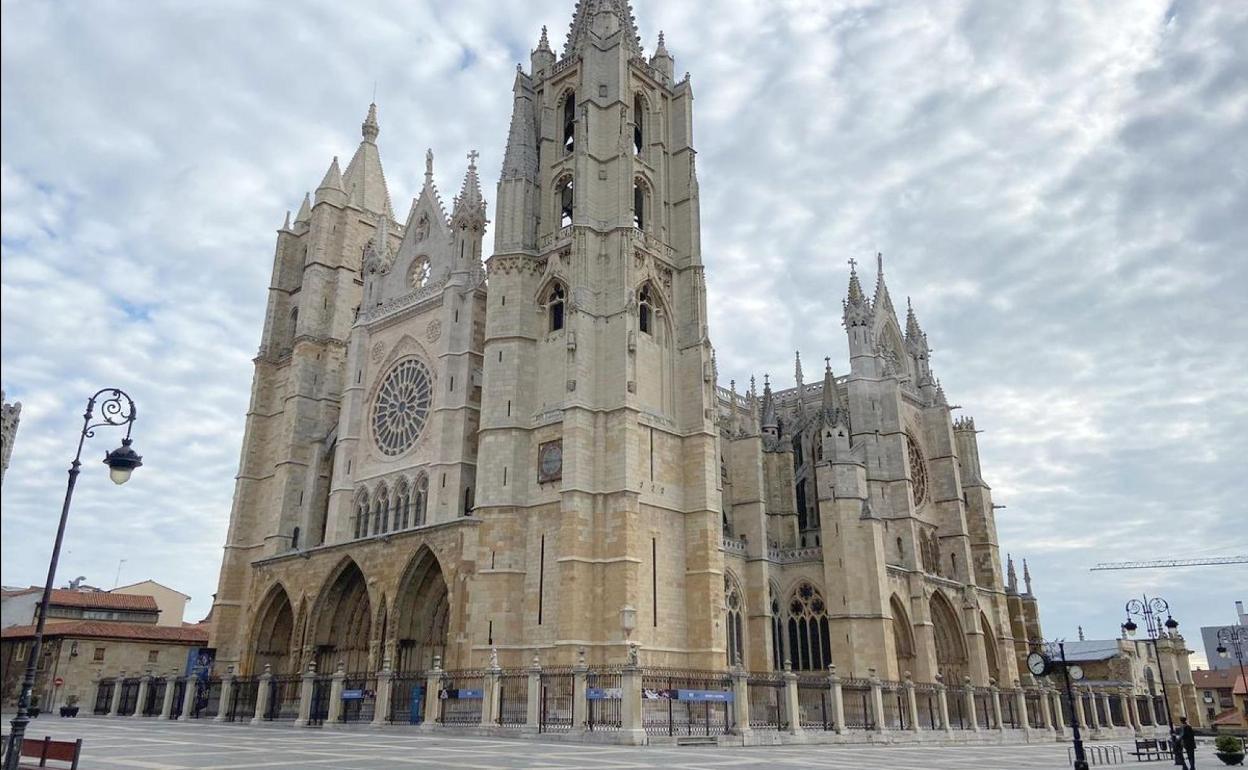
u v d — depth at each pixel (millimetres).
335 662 68125
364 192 97000
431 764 27219
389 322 77188
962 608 85812
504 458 61719
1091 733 79125
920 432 94125
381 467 73062
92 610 100688
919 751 47094
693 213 71688
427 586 63969
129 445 26797
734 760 33375
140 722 58219
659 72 77000
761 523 74750
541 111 74875
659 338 67438
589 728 42438
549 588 57625
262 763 27188
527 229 69250
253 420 90000
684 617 60906
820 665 74375
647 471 61594
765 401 91000
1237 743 45656
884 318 96750
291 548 80000
